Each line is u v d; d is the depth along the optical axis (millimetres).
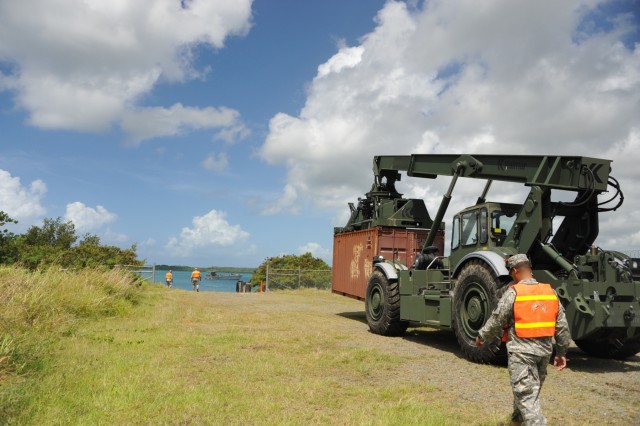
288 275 30219
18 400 4828
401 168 13523
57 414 4680
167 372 6422
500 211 9070
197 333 9836
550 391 6230
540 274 7996
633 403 5723
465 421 4930
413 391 6023
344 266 15086
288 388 5863
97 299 12031
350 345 9227
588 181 7969
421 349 9148
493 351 7508
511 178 9172
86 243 37719
